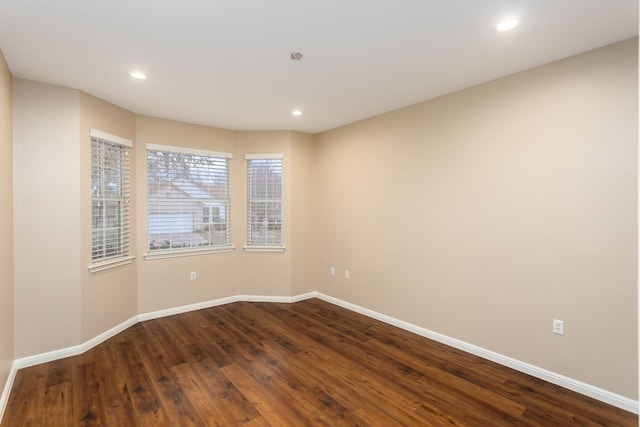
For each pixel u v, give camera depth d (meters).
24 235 2.82
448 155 3.27
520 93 2.74
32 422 2.13
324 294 4.90
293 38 2.21
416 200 3.59
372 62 2.57
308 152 4.95
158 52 2.39
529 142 2.69
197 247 4.48
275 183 4.84
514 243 2.79
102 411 2.24
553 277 2.58
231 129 4.70
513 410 2.26
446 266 3.32
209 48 2.34
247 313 4.31
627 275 2.24
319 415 2.21
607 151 2.30
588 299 2.41
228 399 2.39
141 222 3.98
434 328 3.44
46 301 2.93
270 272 4.83
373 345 3.32
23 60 2.49
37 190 2.87
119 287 3.65
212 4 1.83
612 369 2.31
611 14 1.94
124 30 2.09
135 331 3.67
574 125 2.45
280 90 3.16
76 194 3.07
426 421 2.15
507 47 2.34
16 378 2.65
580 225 2.43
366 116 4.07
